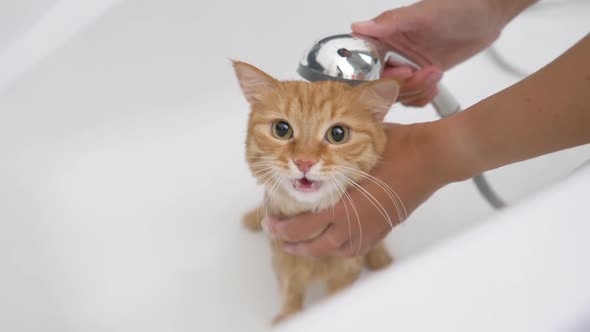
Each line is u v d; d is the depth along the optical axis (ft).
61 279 4.23
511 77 4.32
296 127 3.39
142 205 4.91
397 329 1.78
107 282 4.41
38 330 3.89
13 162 4.25
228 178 5.09
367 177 3.35
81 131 4.78
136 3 4.36
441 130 3.10
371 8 5.07
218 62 5.07
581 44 2.45
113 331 4.13
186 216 4.91
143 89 4.91
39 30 4.35
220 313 4.28
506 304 1.76
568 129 2.50
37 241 4.24
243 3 4.74
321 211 3.51
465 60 4.46
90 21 4.28
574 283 1.76
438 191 3.90
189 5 4.58
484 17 4.08
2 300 3.80
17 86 4.17
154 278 4.50
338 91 3.31
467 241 1.96
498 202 3.57
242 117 5.32
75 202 4.68
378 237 3.67
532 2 4.25
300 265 4.12
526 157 2.82
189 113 5.24
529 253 1.86
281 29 5.01
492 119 2.74
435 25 3.86
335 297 2.02
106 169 4.93
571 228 1.90
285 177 3.39
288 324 1.96
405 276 1.92
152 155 5.13
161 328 4.18
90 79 4.55
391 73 3.58
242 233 4.82
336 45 3.31
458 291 1.82
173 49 4.79
